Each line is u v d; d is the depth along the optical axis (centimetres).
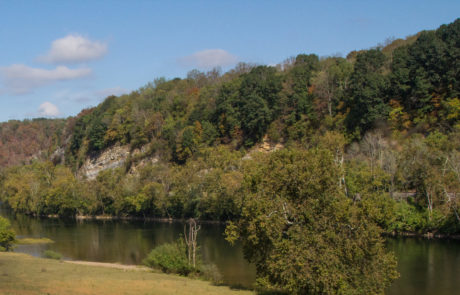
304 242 3050
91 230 10231
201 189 10631
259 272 3503
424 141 7431
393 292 4150
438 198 7025
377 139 8150
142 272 4438
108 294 2848
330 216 3200
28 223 12206
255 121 12825
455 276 4653
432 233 6944
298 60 16525
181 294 3020
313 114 11981
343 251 3064
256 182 3600
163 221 11762
